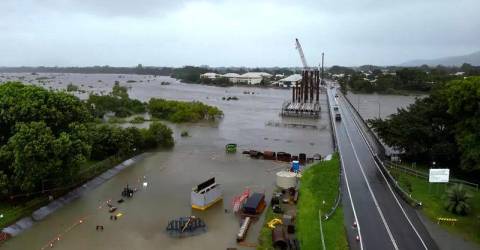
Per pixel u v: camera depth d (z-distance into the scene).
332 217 65.06
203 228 63.94
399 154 102.25
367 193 77.44
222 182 89.50
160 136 125.31
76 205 74.50
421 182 83.19
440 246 55.50
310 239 57.44
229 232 63.25
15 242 59.22
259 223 66.81
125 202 76.31
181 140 138.00
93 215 69.81
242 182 89.56
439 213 66.56
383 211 68.12
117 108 194.38
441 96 93.19
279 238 56.72
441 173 74.56
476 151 73.69
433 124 94.62
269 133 153.62
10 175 71.81
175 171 98.25
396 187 79.62
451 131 87.75
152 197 79.31
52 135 73.12
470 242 56.81
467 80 80.94
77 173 81.88
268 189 84.62
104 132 104.25
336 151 113.00
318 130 160.88
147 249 57.22
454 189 68.31
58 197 75.75
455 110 81.75
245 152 117.75
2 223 62.62
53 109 79.81
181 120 179.75
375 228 61.16
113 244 58.72
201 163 106.25
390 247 54.97
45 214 69.31
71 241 59.69
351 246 55.12
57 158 71.62
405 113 102.88
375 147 118.44
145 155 114.44
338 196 74.31
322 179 85.44
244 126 170.25
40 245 58.25
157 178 92.25
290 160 109.25
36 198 73.38
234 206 72.44
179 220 64.94
